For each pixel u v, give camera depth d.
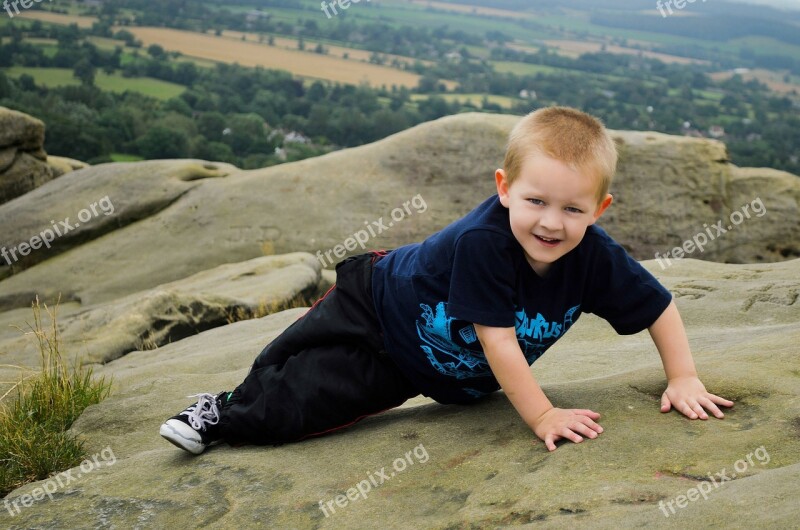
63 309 10.92
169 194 12.26
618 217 11.38
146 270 11.40
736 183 11.43
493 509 2.65
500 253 2.97
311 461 3.31
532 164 2.85
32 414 4.50
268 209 11.79
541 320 3.14
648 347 4.51
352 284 3.47
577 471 2.74
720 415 2.96
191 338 6.98
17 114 13.77
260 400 3.51
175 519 3.08
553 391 3.41
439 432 3.30
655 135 11.70
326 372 3.46
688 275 6.36
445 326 3.18
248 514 3.01
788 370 3.20
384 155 11.90
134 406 4.54
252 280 9.23
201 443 3.53
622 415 3.07
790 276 5.93
